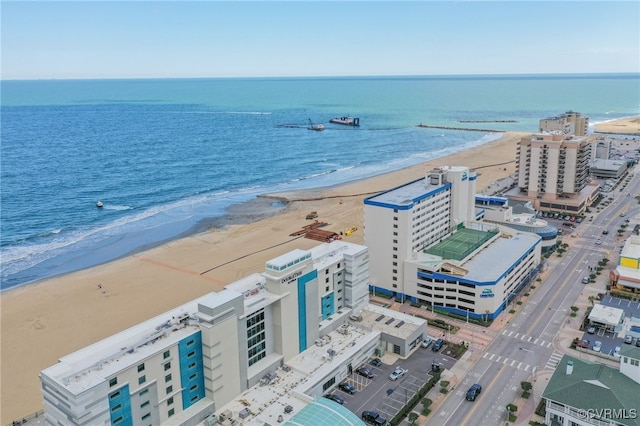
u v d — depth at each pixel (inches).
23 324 6186.0
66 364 3469.5
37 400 4697.3
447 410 4264.3
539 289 6633.9
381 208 6254.9
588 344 5172.2
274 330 4628.4
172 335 3897.6
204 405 3988.7
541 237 7495.1
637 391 3816.4
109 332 5935.0
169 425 3764.8
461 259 6304.1
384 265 6422.2
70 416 3235.7
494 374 4773.6
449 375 4771.2
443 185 6998.0
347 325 5364.2
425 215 6550.2
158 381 3715.6
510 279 6230.3
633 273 6505.9
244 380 4279.0
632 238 7455.7
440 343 5246.1
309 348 4918.8
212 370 3966.5
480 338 5452.8
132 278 7544.3
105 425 3334.2
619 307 6048.2
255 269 7755.9
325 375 4478.3
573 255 7810.0
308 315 4845.0
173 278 7500.0
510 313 5994.1
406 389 4569.4
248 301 4394.7
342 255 5447.8
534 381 4638.3
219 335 3976.4
